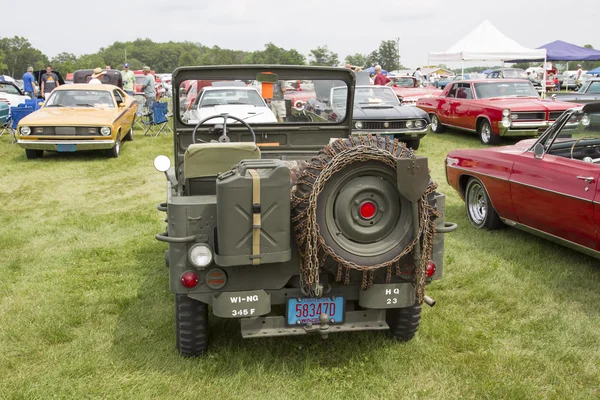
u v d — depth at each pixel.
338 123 5.10
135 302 4.95
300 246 3.45
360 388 3.61
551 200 5.52
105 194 9.16
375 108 12.98
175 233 3.45
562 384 3.62
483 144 13.55
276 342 4.14
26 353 4.06
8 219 7.75
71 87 13.47
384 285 3.66
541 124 12.61
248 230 3.31
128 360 3.94
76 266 5.86
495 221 6.75
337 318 3.72
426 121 12.68
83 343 4.20
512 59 18.97
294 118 5.00
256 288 3.58
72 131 11.73
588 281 5.27
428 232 3.57
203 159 3.92
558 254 6.00
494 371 3.77
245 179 3.25
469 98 14.34
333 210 3.38
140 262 5.94
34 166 11.43
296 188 3.42
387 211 3.45
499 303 4.85
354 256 3.40
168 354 4.00
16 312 4.74
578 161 5.34
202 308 3.79
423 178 3.34
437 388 3.61
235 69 4.77
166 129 16.88
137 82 29.34
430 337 4.25
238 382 3.62
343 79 4.97
